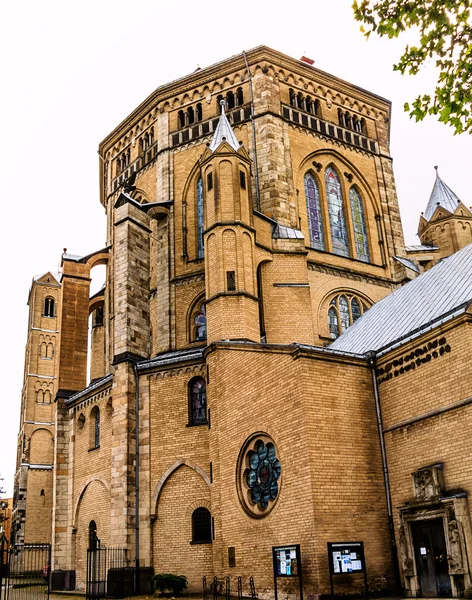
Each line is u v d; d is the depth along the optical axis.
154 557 34.25
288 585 24.20
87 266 50.12
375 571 24.00
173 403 36.44
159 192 48.50
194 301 44.25
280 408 26.69
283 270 41.47
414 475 24.12
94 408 42.56
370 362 27.33
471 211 58.84
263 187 44.94
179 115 50.47
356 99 52.69
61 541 42.34
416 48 16.31
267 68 48.22
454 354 23.62
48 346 95.00
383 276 48.84
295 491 24.92
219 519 30.50
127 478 35.41
